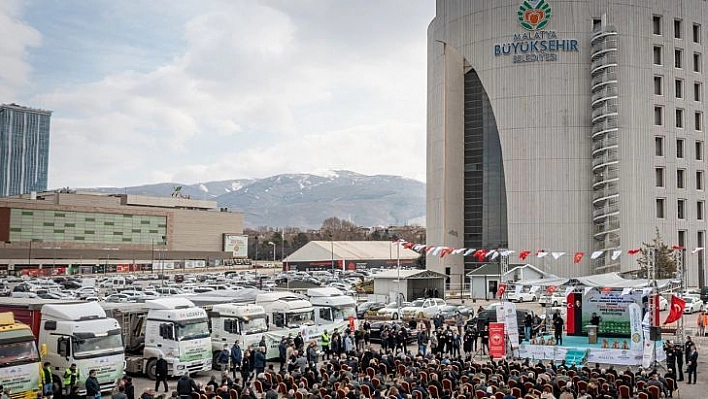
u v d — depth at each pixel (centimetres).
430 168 10544
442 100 10138
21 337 2592
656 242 8194
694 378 3262
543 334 4628
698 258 9288
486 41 9406
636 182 8919
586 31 9025
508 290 7825
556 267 8831
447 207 10069
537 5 9094
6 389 2511
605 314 4675
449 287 9944
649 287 3881
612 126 8812
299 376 2727
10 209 14325
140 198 17338
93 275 13475
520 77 9138
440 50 10169
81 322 2928
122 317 3519
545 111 9012
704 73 9650
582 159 8925
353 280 10825
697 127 9575
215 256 18000
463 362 3164
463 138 10169
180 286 9106
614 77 8856
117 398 2303
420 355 3369
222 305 3831
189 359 3291
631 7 9106
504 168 9181
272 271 16325
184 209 17925
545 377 2538
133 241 16400
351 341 3919
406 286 7375
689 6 9544
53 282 9925
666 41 9306
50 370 2773
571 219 8862
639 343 3716
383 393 2348
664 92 9244
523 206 9025
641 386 2633
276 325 4044
